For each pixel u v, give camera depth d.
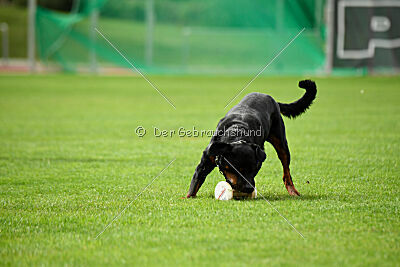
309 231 7.17
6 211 8.35
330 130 16.97
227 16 53.75
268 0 48.00
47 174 11.13
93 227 7.47
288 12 43.88
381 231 7.21
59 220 7.81
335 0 37.38
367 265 6.07
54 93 28.08
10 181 10.48
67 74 39.25
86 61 45.50
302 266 6.02
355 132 16.52
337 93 27.62
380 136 15.73
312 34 43.41
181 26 56.34
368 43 37.59
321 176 10.76
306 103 10.55
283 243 6.72
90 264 6.14
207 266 6.04
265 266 6.02
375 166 11.70
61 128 17.44
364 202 8.69
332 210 8.16
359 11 37.28
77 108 22.52
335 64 38.22
